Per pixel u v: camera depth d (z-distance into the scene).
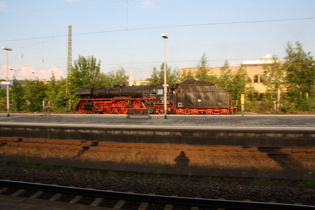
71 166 9.95
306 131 11.27
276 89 29.31
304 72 27.23
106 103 28.03
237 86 30.50
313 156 10.17
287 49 28.31
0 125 15.78
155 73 38.28
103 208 5.75
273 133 11.56
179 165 10.23
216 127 13.07
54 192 6.61
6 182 7.01
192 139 12.38
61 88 36.16
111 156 11.45
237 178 8.29
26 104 37.94
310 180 7.53
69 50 39.16
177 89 26.11
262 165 9.82
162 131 12.71
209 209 5.67
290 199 6.08
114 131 13.40
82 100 29.38
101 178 7.84
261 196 6.25
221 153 10.86
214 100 25.45
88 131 13.83
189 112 25.86
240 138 11.83
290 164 9.79
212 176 8.45
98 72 35.44
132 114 19.91
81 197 6.27
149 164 10.49
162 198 5.93
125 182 7.41
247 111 30.20
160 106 26.58
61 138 14.35
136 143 12.53
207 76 34.38
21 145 13.47
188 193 6.50
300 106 27.88
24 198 6.29
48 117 22.48
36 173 8.46
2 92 37.97
